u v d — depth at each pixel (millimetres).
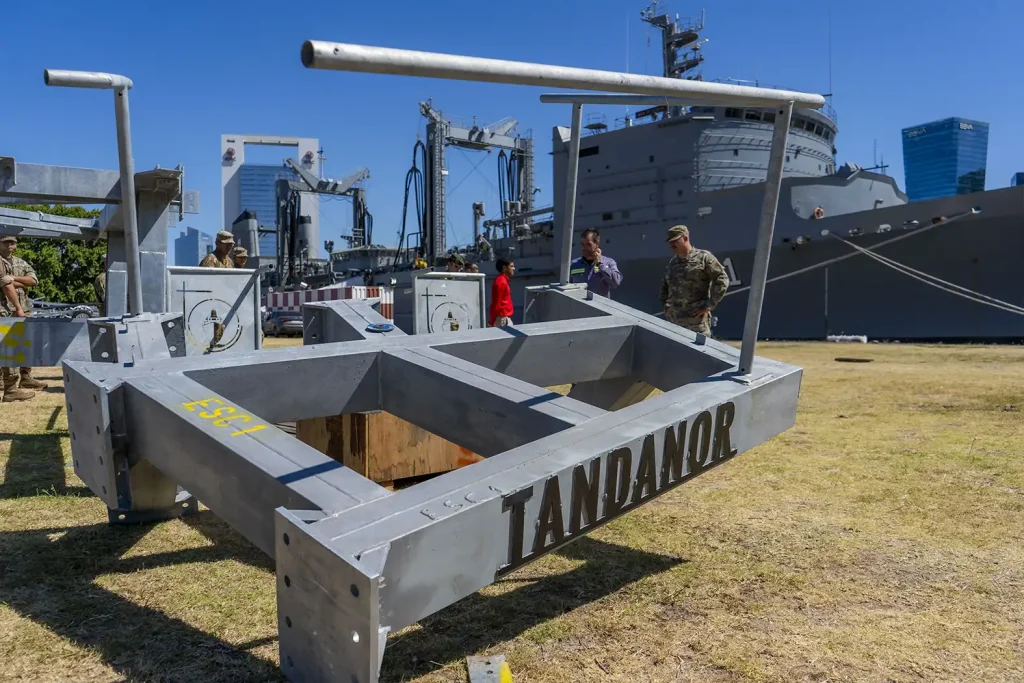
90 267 30266
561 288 3734
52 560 2785
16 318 4785
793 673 1947
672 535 3184
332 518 1464
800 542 3072
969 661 2016
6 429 5625
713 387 2404
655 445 2027
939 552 2926
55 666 1935
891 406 6957
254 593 2480
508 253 30906
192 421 1923
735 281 22672
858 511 3521
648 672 1957
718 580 2648
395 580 1398
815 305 21297
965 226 18359
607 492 1897
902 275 19656
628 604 2436
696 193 23188
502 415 2234
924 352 14570
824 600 2461
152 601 2402
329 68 1325
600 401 3639
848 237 20391
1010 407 6684
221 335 4789
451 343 2842
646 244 24156
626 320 3330
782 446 5109
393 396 2676
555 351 3051
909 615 2334
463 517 1526
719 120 23312
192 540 3053
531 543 1712
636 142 24531
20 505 3561
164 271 4457
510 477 1697
